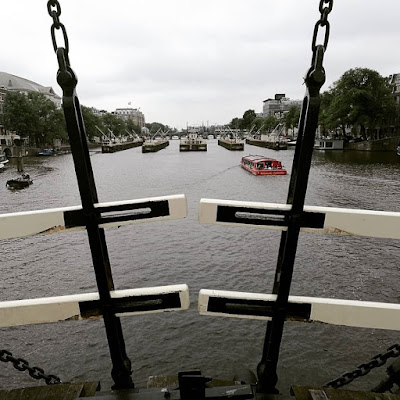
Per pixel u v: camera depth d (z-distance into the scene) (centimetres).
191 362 863
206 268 1379
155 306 244
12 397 273
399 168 4312
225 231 1806
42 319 242
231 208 229
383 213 223
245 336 940
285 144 8706
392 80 8069
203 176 4200
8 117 7281
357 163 4900
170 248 1591
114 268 1389
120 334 274
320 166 4606
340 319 243
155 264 1422
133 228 1875
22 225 224
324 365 843
